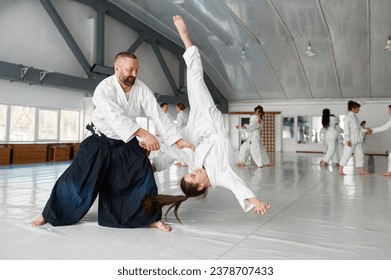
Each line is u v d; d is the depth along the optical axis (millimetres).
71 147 10266
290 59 12602
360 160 6336
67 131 10438
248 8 9711
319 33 10750
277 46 11859
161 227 2430
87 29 10984
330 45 11359
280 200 3676
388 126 6160
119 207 2516
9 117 8711
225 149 2373
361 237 2277
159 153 2836
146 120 12734
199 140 2523
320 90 14617
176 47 14312
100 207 2555
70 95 10188
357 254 1938
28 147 8977
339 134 8594
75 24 10523
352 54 11695
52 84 8922
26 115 9203
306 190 4383
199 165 2344
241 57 12117
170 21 11383
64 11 10141
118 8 11500
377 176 6020
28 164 8469
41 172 6488
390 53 11312
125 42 12438
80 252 1938
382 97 14406
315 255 1916
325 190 4379
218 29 11242
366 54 11562
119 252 1942
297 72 13484
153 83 13961
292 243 2133
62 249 1988
